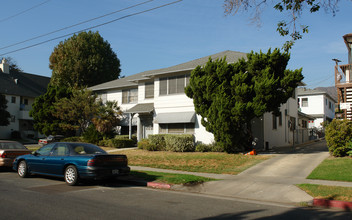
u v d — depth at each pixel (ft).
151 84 86.28
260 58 53.52
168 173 41.55
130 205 24.08
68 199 25.90
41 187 31.86
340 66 63.16
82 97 91.91
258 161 50.21
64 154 34.83
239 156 55.16
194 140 70.54
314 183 33.19
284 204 26.16
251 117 54.85
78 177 32.55
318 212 23.07
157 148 68.90
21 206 22.95
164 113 76.13
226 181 35.78
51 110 98.89
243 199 28.30
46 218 19.74
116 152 69.31
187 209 23.25
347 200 25.05
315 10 30.76
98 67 148.15
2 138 135.44
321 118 131.75
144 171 43.57
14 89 143.64
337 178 34.68
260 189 31.27
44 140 98.73
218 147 61.72
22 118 142.72
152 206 23.95
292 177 37.45
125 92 96.99
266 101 51.93
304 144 87.10
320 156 52.54
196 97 60.80
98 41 153.58
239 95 53.62
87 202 24.85
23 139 140.15
